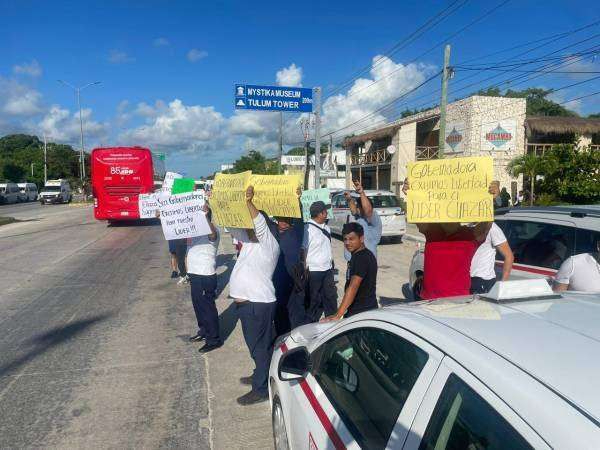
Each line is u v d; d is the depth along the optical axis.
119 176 21.00
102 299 8.20
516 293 2.25
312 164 50.38
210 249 5.67
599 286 3.79
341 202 16.42
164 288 9.03
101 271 10.77
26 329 6.54
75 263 11.83
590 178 15.27
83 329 6.54
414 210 4.06
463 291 4.13
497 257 5.52
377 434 2.01
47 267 11.29
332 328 3.02
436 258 4.16
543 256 5.02
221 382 4.86
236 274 4.42
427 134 31.08
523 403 1.42
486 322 1.97
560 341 1.73
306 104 22.19
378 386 2.16
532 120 26.62
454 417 1.64
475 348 1.74
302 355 2.91
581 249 4.65
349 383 2.46
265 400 4.42
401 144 30.02
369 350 2.36
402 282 9.40
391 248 14.42
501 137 26.36
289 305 5.59
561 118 27.88
